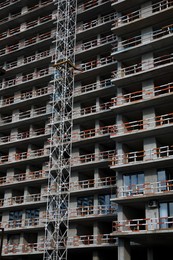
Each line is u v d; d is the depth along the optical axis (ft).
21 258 193.06
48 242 176.45
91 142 186.19
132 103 152.97
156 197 135.74
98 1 213.87
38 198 203.92
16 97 233.14
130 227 147.43
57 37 213.66
